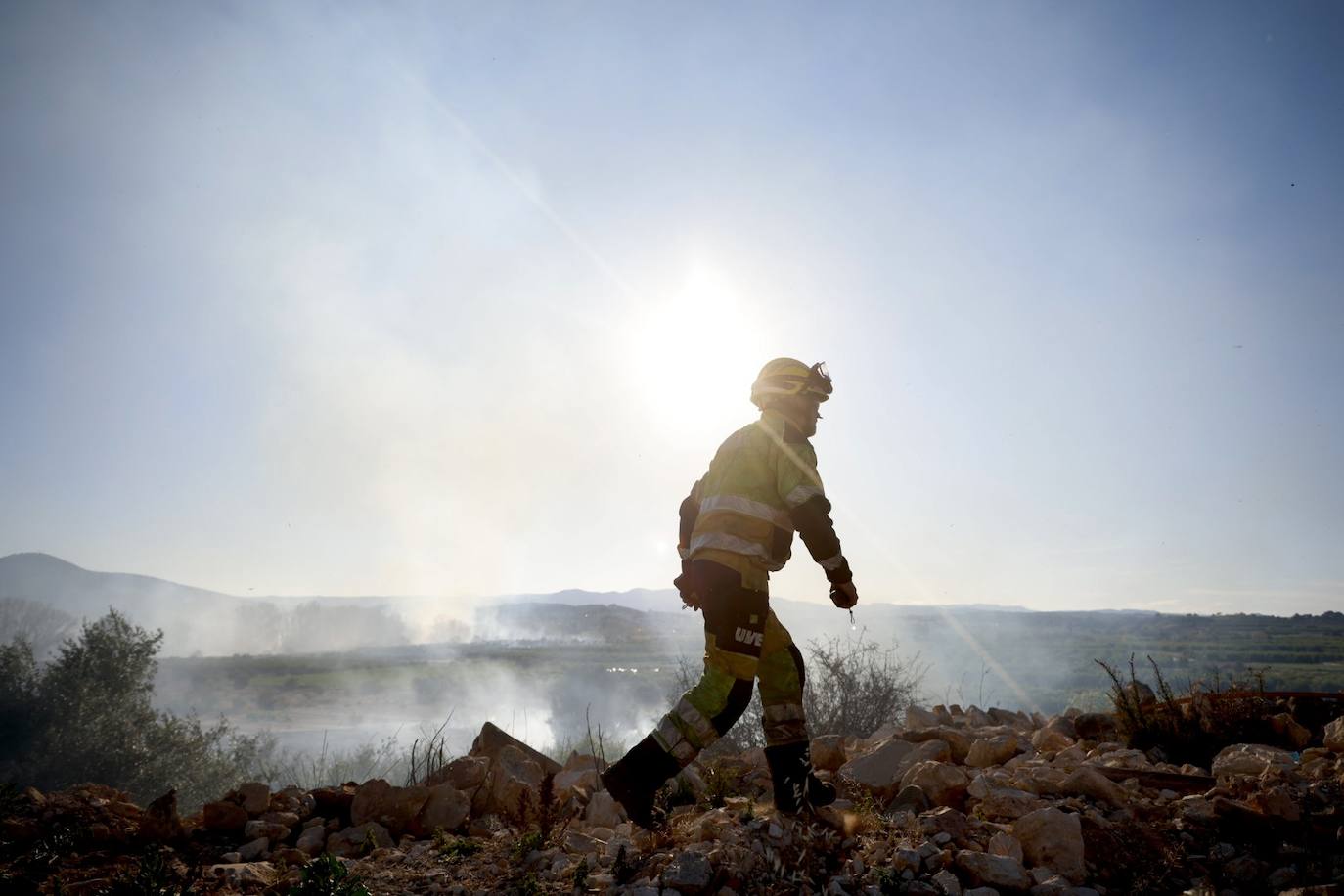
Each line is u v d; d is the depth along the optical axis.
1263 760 4.09
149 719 25.25
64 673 24.77
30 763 23.36
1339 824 3.02
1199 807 3.34
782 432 3.07
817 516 2.92
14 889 2.87
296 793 4.01
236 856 3.30
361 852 3.44
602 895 2.68
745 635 2.94
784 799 3.07
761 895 2.63
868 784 3.93
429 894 2.85
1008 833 3.07
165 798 3.50
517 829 3.56
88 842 3.38
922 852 2.83
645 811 2.99
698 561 3.04
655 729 3.00
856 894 2.64
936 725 5.74
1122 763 4.34
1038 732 5.07
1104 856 2.98
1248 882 2.86
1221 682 5.41
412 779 4.52
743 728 9.38
